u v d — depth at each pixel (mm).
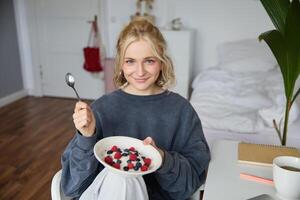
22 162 2553
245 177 1020
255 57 3258
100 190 902
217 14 3621
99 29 3941
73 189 987
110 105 1118
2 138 2984
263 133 1955
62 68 4176
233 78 2994
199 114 2160
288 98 1243
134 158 901
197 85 2984
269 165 1091
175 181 1016
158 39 1027
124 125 1111
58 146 2846
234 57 3330
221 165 1098
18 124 3324
